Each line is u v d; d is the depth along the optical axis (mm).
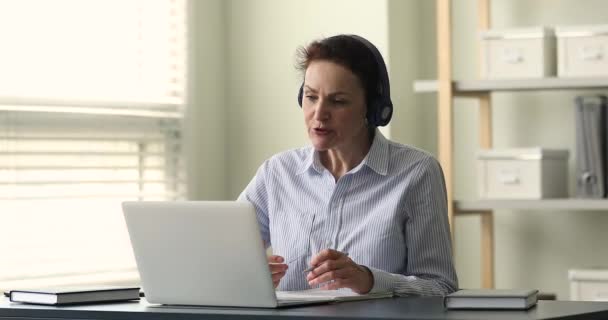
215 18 4762
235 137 4789
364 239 2711
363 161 2754
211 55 4734
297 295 2391
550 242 4418
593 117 4023
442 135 4152
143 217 2316
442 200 2756
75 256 4145
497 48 4098
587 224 4355
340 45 2666
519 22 4453
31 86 4023
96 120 4238
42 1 4078
